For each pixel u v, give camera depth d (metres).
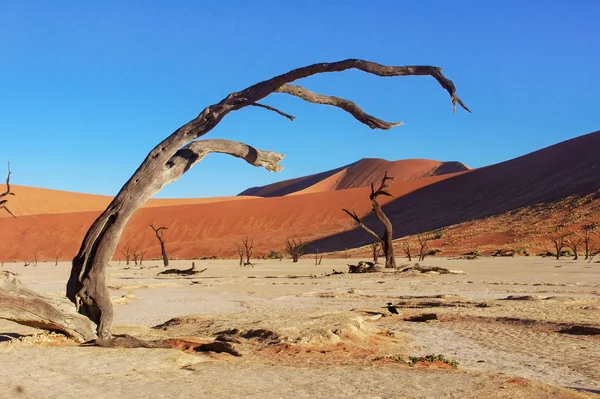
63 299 12.31
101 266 12.66
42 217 118.75
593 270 45.41
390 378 9.51
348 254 85.31
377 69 12.74
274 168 14.34
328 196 125.88
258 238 111.75
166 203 158.88
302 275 46.72
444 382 9.17
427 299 25.58
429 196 118.69
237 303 25.66
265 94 13.30
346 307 23.25
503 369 12.10
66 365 9.88
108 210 12.77
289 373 9.91
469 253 75.25
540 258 66.06
